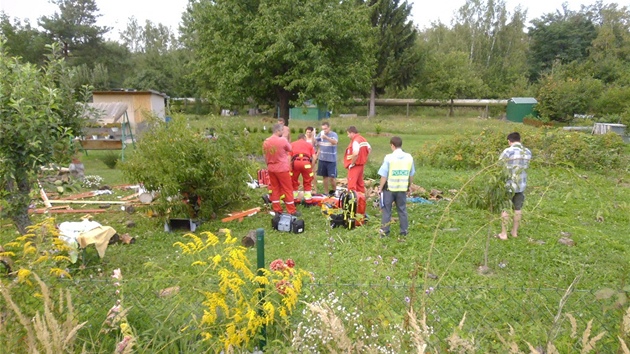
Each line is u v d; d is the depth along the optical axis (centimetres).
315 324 291
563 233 682
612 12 5897
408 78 4131
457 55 4516
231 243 324
